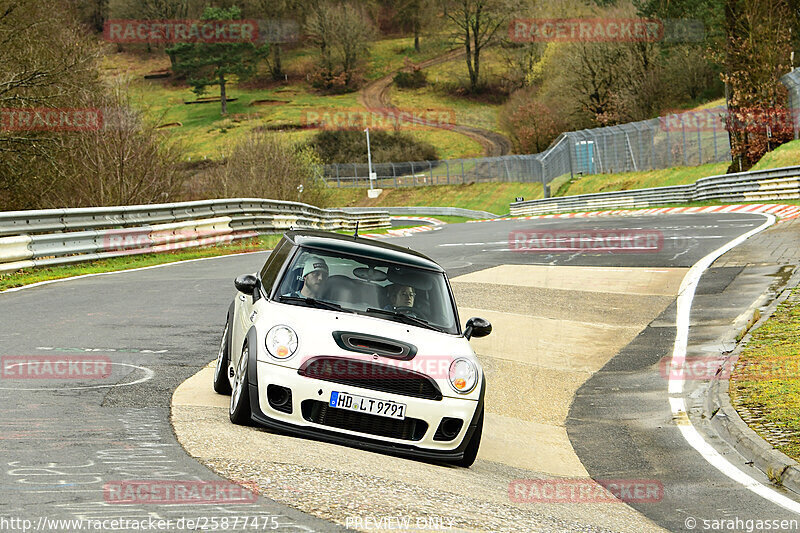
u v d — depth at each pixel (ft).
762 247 62.28
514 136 312.71
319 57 460.96
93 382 23.89
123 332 32.96
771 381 29.60
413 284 22.82
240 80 463.83
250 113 413.18
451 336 21.70
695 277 53.21
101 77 94.58
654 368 34.47
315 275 22.29
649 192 143.95
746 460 23.11
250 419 20.21
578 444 25.70
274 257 24.95
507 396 30.81
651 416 28.32
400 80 449.48
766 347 34.53
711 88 233.35
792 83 120.98
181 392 23.70
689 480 21.56
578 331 41.11
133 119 88.94
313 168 143.33
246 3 440.45
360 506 14.74
